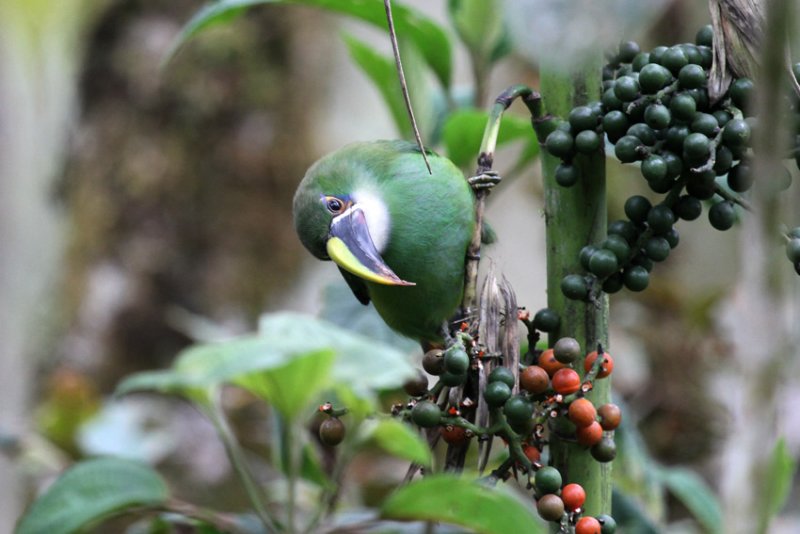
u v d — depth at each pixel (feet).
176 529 19.44
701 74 11.82
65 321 36.50
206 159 38.88
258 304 39.04
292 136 39.42
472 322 13.51
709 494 19.52
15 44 26.35
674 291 27.32
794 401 22.08
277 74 39.42
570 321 12.98
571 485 12.21
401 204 19.47
